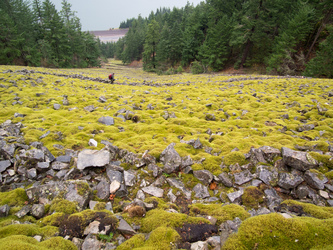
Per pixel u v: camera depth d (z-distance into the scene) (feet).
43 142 26.12
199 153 24.16
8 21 166.61
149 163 21.58
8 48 164.96
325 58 108.47
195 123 37.24
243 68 171.94
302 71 135.44
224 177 19.24
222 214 14.29
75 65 235.61
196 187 18.61
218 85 81.71
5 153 20.71
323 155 20.47
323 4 131.95
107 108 46.09
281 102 50.57
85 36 275.39
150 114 43.11
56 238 11.14
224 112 44.55
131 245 11.25
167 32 257.34
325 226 10.50
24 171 19.25
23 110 39.93
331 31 116.57
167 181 19.49
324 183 16.92
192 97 59.93
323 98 51.90
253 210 15.58
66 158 22.07
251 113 42.80
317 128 32.63
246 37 150.51
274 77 97.04
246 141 26.89
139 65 366.02
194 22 233.96
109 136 30.71
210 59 184.34
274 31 165.58
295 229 10.38
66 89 62.49
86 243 11.23
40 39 204.85
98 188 17.37
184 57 226.99
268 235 10.36
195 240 11.91
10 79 62.59
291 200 15.29
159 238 11.50
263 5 144.05
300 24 124.26
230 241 10.61
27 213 14.11
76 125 32.96
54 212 13.99
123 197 17.16
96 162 19.51
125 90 70.03
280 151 21.20
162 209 14.80
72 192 15.42
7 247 9.46
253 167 20.84
